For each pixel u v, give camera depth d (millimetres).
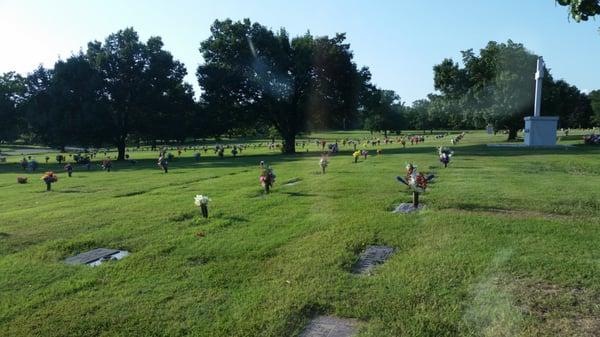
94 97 49281
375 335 4723
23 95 56500
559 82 60312
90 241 8961
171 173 25109
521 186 14039
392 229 8891
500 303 5277
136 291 6164
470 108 62344
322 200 12781
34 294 6219
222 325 5078
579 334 4531
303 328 4984
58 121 47844
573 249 7164
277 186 16469
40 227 10516
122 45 52375
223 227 9805
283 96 49656
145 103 50938
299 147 60156
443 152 22406
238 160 35406
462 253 7098
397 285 5949
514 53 54812
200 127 51656
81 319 5355
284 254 7586
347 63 49031
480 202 11344
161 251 8039
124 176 24547
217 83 48719
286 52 50906
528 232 8289
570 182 14969
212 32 51469
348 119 53500
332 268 6727
